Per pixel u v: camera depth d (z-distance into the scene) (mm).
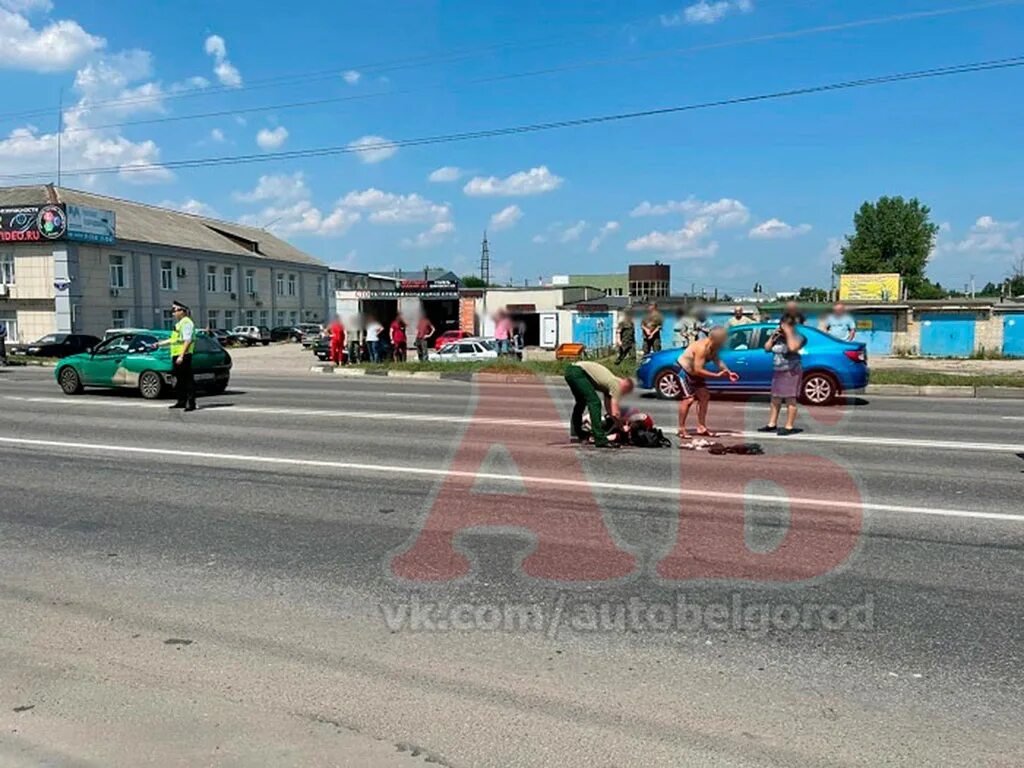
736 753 3021
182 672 3734
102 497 7180
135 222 54875
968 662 3775
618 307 44062
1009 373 22641
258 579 4984
